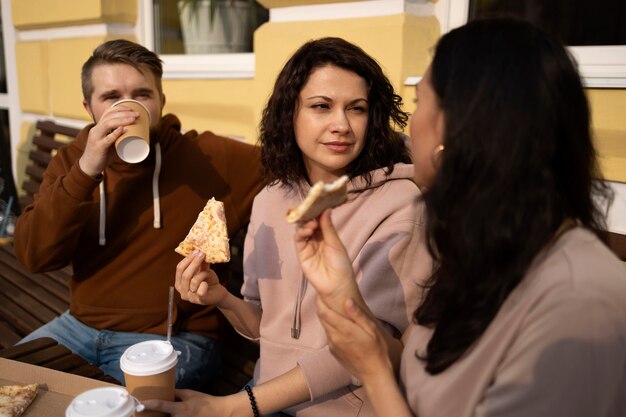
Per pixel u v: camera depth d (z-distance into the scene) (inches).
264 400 49.2
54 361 56.9
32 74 144.8
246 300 63.8
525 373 30.1
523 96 30.3
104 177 70.6
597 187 36.3
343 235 54.4
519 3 74.5
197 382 67.9
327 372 49.3
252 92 100.4
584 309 28.7
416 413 38.4
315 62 52.7
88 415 32.7
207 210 53.9
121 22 121.7
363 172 55.5
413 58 77.2
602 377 28.7
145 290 70.7
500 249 32.0
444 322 35.7
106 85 67.6
